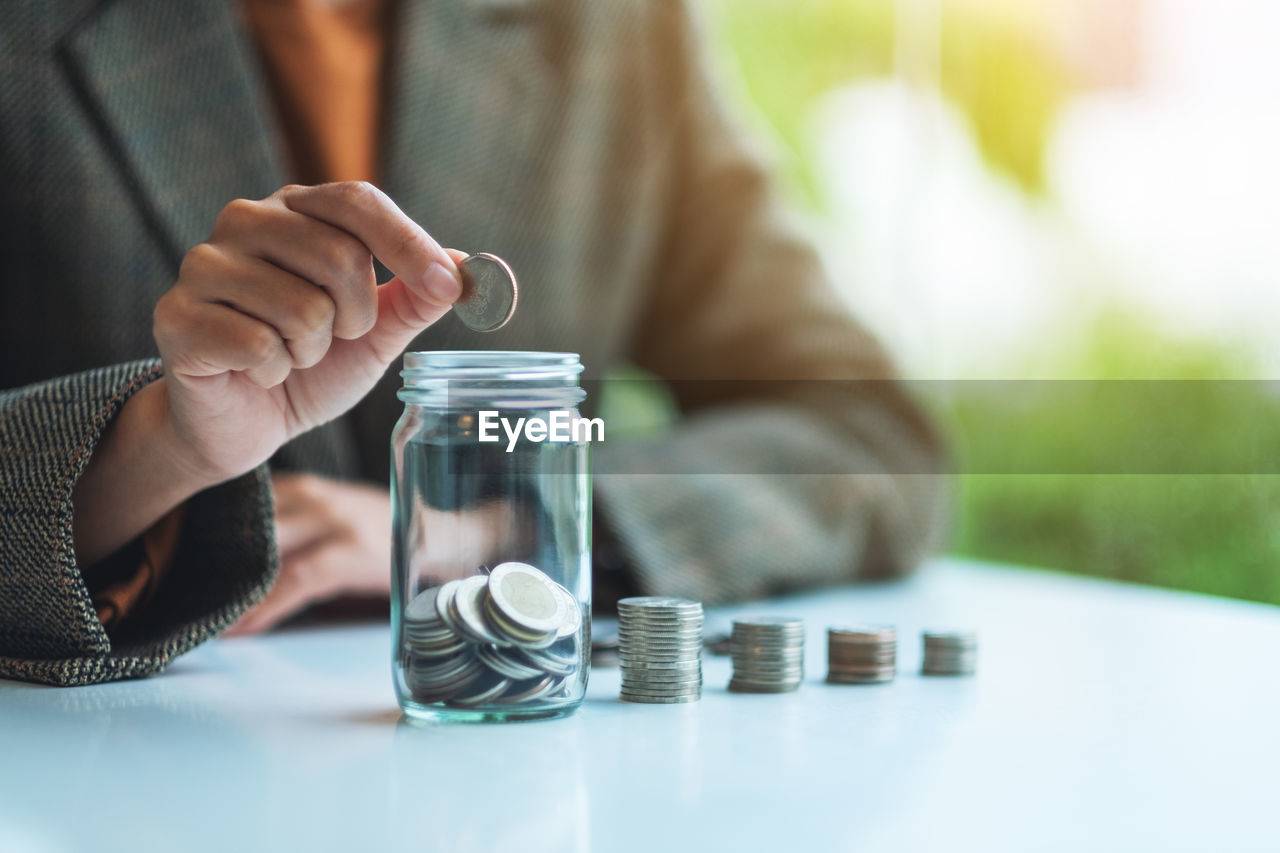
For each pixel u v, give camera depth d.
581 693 0.62
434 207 0.99
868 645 0.68
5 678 0.68
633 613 0.65
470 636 0.60
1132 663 0.73
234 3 0.93
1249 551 1.35
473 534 0.61
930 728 0.60
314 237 0.61
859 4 1.67
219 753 0.57
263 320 0.62
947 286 1.62
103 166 0.90
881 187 1.68
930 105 1.64
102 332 0.91
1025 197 1.57
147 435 0.67
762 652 0.67
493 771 0.55
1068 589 0.98
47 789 0.53
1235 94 1.42
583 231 1.10
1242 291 1.40
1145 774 0.55
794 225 1.20
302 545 0.82
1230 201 1.42
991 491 1.52
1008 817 0.51
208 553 0.70
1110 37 1.51
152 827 0.50
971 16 1.60
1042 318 1.54
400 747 0.58
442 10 1.00
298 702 0.64
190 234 0.92
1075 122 1.54
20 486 0.65
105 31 0.90
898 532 1.00
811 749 0.58
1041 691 0.67
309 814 0.51
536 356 0.61
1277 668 0.72
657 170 1.16
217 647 0.76
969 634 0.70
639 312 1.21
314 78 0.99
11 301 0.91
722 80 1.24
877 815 0.51
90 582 0.71
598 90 1.10
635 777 0.54
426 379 0.60
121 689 0.66
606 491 0.89
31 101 0.89
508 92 1.04
